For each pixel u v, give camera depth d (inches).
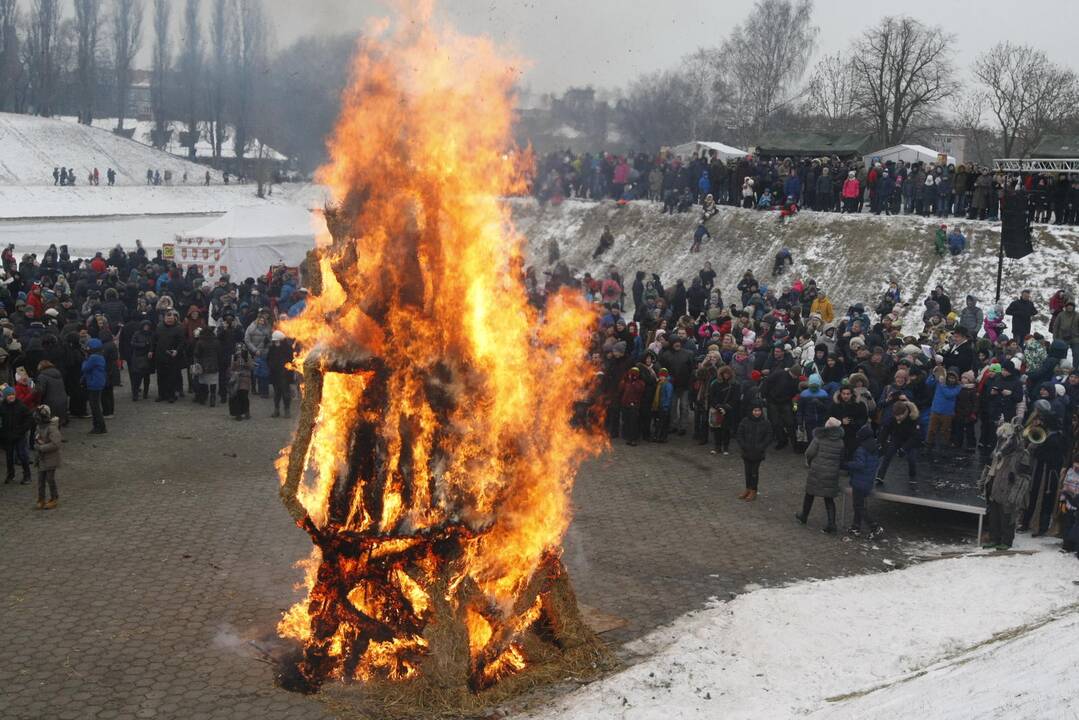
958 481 586.9
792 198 1525.6
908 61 2539.4
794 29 2618.1
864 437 542.6
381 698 341.4
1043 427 530.9
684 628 409.4
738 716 327.3
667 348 770.8
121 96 3533.5
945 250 1333.7
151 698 340.5
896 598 442.3
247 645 382.0
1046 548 518.0
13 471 600.7
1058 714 269.7
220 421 773.9
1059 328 930.7
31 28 3577.8
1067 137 1644.9
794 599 434.0
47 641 382.0
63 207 2596.0
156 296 1021.8
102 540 499.8
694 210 1616.6
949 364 773.3
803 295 1196.5
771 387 721.6
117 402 838.5
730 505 590.6
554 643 379.2
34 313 854.5
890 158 1809.8
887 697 327.6
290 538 509.7
